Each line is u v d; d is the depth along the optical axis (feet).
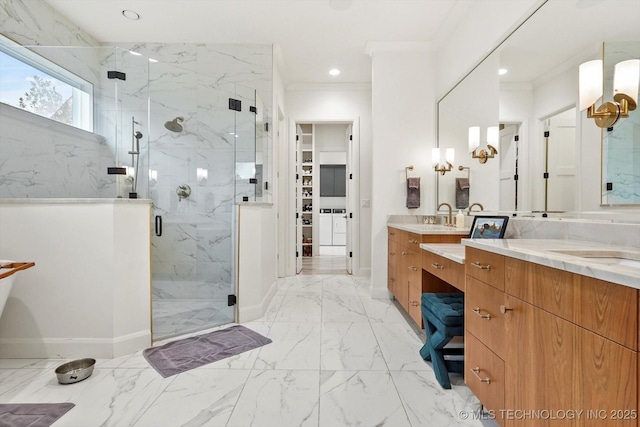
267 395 5.15
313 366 6.11
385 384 5.51
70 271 6.35
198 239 9.65
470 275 4.82
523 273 3.45
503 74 6.98
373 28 9.98
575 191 5.01
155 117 9.99
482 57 7.83
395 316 9.07
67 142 9.00
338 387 5.41
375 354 6.65
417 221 11.03
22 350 6.34
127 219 6.58
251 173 9.89
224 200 9.77
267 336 7.56
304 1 8.71
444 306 5.76
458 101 9.32
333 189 26.32
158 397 5.07
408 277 8.41
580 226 4.78
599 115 4.43
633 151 4.04
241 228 8.64
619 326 2.27
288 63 12.44
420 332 7.89
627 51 4.11
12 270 5.24
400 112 11.04
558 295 2.90
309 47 11.26
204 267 9.55
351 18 9.46
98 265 6.34
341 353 6.68
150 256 6.97
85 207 6.33
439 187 10.75
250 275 8.78
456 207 9.45
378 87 11.03
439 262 6.34
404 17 9.34
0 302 5.55
